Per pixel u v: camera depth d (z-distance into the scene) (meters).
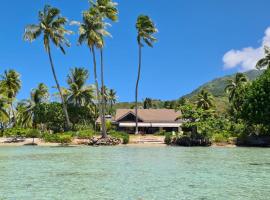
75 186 21.45
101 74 69.50
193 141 62.69
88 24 68.31
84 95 85.69
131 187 21.09
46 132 72.62
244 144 63.75
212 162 35.41
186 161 36.22
